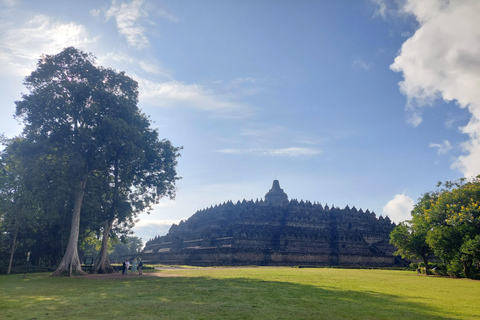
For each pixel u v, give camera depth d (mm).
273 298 21281
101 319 14672
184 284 29844
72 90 40562
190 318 14992
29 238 54938
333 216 111312
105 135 41125
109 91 45125
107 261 48312
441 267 56469
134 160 46312
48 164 40281
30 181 41594
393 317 15758
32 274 45906
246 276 40500
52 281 33375
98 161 41656
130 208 48188
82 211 48719
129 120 44938
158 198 53562
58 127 41688
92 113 40344
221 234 97438
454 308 18406
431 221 53062
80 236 54688
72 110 41656
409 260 97125
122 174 46750
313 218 107938
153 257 102188
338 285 30438
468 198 50156
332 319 15148
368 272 58000
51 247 57750
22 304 18594
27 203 46531
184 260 91000
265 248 89375
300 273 48281
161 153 52750
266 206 106688
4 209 46656
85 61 44188
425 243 58750
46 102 39406
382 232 110188
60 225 54781
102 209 49156
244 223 97875
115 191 47125
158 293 23328
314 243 96125
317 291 25344
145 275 42156
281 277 39219
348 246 97312
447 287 31094
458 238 48344
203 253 87312
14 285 29297
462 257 45688
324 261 89938
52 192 42844
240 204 110438
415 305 19328
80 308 17328
